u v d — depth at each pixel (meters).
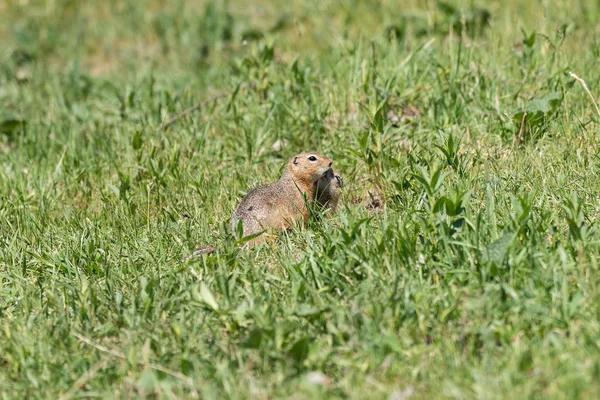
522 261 8.50
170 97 15.38
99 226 11.61
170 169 12.67
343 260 8.98
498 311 7.95
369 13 19.69
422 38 17.38
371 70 14.18
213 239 10.62
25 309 9.14
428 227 9.22
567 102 12.75
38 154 14.95
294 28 20.16
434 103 13.07
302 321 8.27
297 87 14.56
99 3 23.64
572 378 6.91
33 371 8.02
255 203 11.07
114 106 15.96
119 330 8.62
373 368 7.54
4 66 20.03
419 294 8.27
